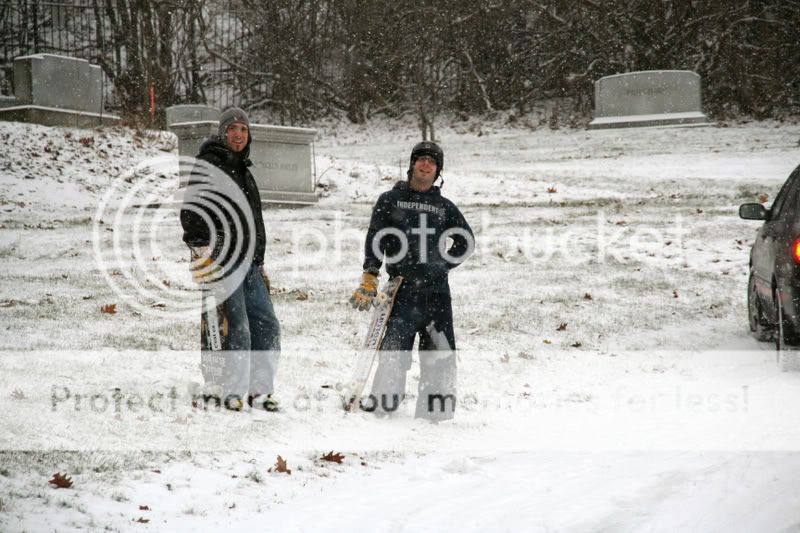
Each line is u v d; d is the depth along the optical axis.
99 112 54.03
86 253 25.75
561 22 83.62
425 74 85.38
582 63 83.12
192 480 8.05
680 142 60.56
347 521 7.27
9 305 17.33
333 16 87.31
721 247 27.62
